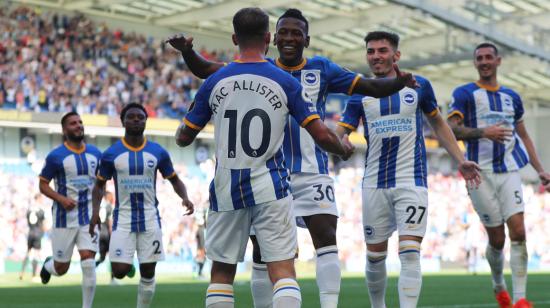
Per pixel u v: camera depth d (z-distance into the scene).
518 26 39.66
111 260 11.13
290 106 5.81
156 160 11.39
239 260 6.07
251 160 5.77
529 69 42.84
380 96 7.25
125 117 11.25
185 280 25.44
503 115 11.13
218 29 45.28
